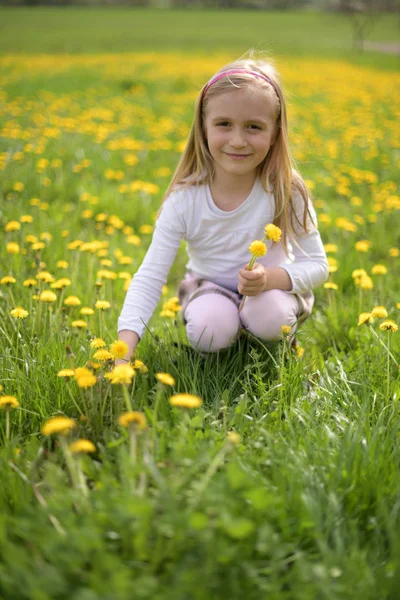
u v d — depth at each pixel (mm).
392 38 34781
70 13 45250
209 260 2486
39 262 2902
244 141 2182
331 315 2857
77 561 1226
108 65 17484
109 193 4906
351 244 3930
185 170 2424
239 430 1828
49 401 2002
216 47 25797
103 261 2977
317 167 6383
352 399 2096
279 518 1413
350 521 1467
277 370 2225
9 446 1668
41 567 1253
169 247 2391
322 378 2236
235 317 2348
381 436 1808
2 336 2465
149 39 28969
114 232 4125
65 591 1185
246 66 2260
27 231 3750
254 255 2070
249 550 1317
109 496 1370
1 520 1400
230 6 57344
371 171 6340
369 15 28250
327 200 5184
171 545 1245
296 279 2361
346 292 3371
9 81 12469
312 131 8258
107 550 1310
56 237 3771
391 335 2535
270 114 2209
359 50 26422
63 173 5477
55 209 4438
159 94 12039
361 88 13984
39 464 1671
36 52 21375
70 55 20656
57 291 2938
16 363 2203
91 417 1857
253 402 2123
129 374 1615
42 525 1317
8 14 42531
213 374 2244
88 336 2488
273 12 52375
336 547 1394
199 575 1189
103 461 1616
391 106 11359
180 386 2166
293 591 1247
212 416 1900
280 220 2385
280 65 18641
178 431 1731
